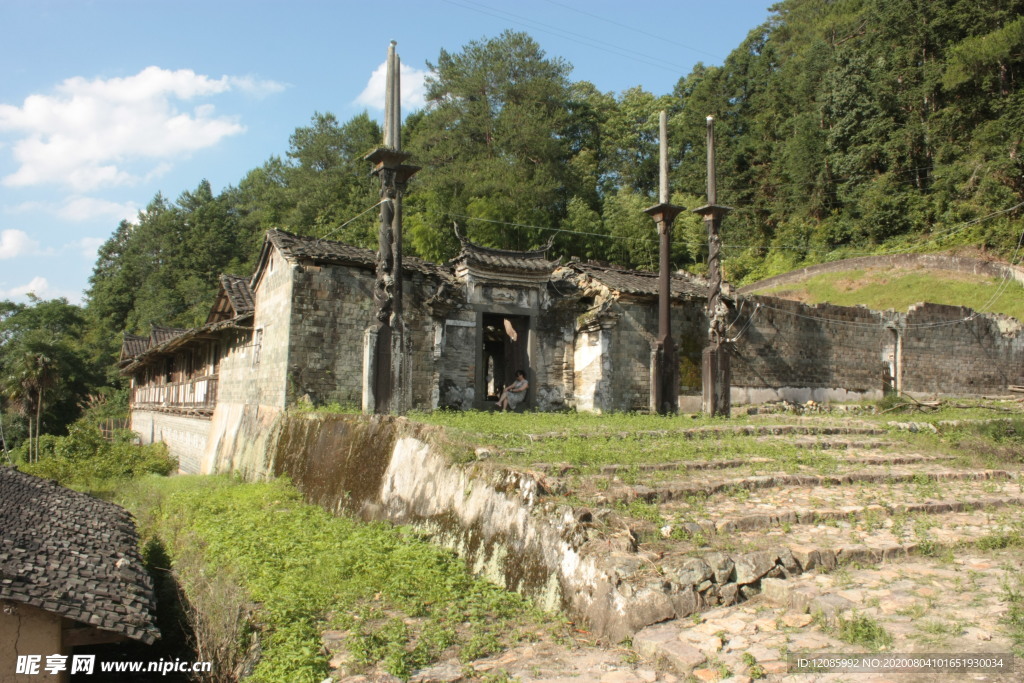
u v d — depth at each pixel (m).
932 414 19.45
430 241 32.78
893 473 10.23
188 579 9.73
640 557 6.38
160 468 25.52
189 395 25.77
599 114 51.75
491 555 8.01
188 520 12.80
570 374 19.45
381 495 11.16
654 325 20.34
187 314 56.44
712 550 6.58
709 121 17.34
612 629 5.97
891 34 44.72
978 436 14.02
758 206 49.66
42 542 9.85
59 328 56.41
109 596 8.58
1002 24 39.94
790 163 47.00
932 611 5.53
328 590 7.64
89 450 26.80
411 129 50.38
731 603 6.19
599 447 10.57
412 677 5.42
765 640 5.32
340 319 16.94
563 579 6.79
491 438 10.77
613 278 20.48
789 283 42.44
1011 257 36.38
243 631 7.01
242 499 13.58
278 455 15.81
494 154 38.97
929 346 27.19
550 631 6.27
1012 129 36.97
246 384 19.59
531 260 19.08
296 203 52.16
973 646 4.84
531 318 18.83
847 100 45.75
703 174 50.00
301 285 16.48
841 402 24.14
